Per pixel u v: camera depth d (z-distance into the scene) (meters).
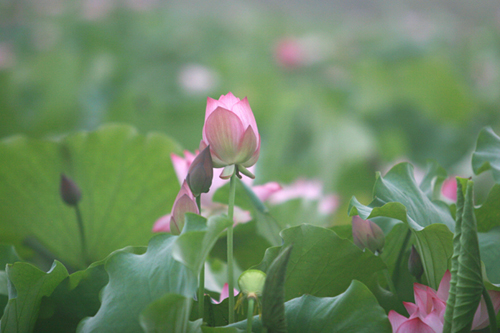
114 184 3.29
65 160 3.27
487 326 2.67
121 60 11.66
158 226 3.00
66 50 12.12
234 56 13.05
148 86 10.45
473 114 10.53
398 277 2.86
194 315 2.71
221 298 2.78
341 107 10.86
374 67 11.56
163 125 9.69
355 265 2.73
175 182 3.29
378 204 2.78
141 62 11.83
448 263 2.74
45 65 9.66
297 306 2.64
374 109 10.90
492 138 2.91
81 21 12.37
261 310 2.56
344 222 4.79
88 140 3.28
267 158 8.41
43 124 8.65
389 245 2.88
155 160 3.29
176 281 2.58
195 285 2.55
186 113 9.97
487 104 10.72
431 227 2.69
